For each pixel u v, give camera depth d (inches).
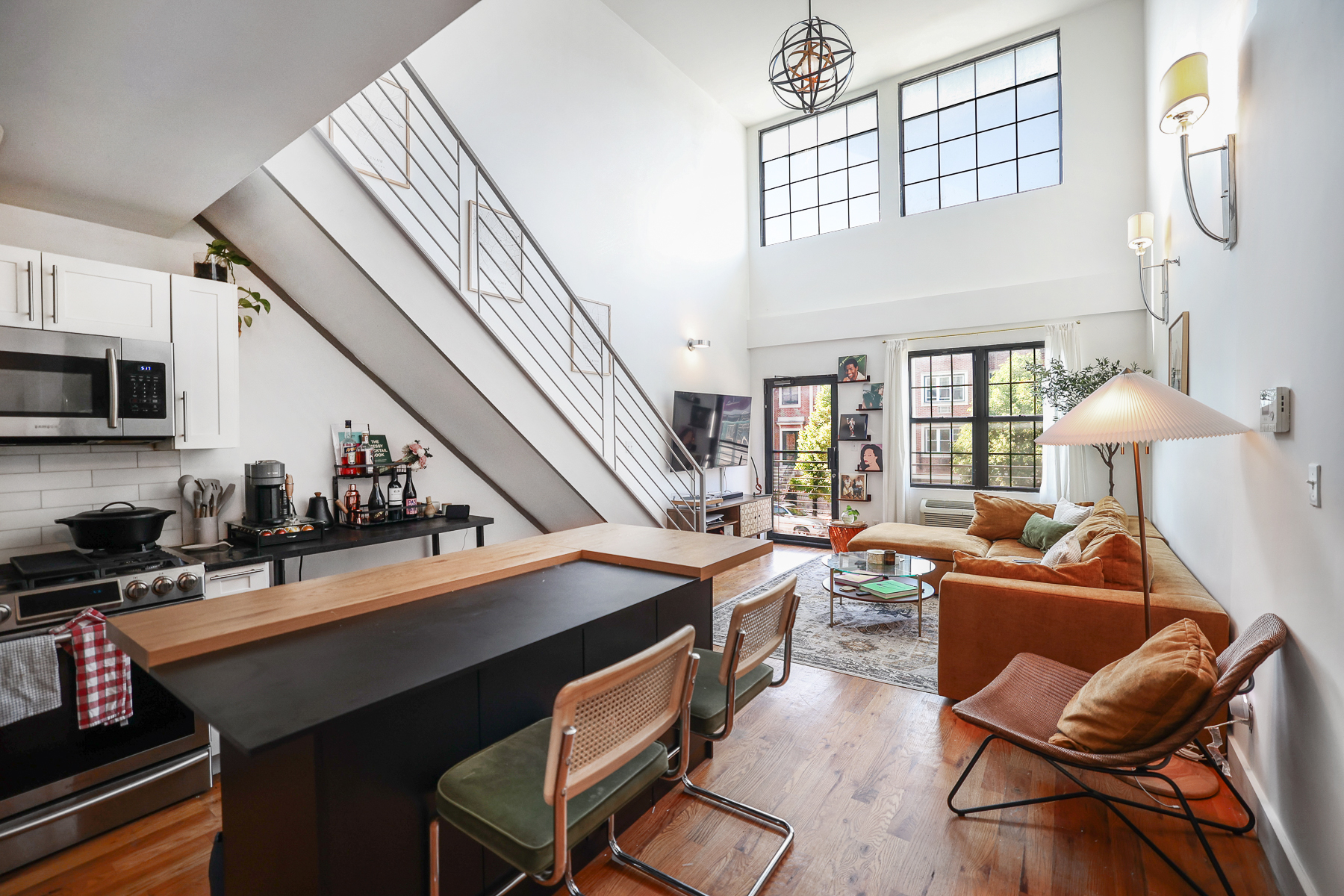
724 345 292.5
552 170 201.9
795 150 304.8
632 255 236.4
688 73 267.0
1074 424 89.9
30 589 82.4
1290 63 69.8
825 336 286.8
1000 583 115.3
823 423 295.3
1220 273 105.0
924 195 270.2
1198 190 122.2
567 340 205.5
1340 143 57.8
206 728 95.4
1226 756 97.3
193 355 109.3
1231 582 100.5
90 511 107.2
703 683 78.8
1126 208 226.5
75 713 83.4
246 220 118.9
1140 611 102.3
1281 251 74.2
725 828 84.3
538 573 87.7
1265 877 73.8
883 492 273.0
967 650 117.2
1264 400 78.3
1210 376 113.9
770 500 286.0
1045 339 235.3
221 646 57.1
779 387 308.3
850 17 232.4
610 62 226.5
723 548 97.9
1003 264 249.9
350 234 113.6
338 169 112.3
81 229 107.5
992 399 255.0
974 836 82.2
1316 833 64.0
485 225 177.5
